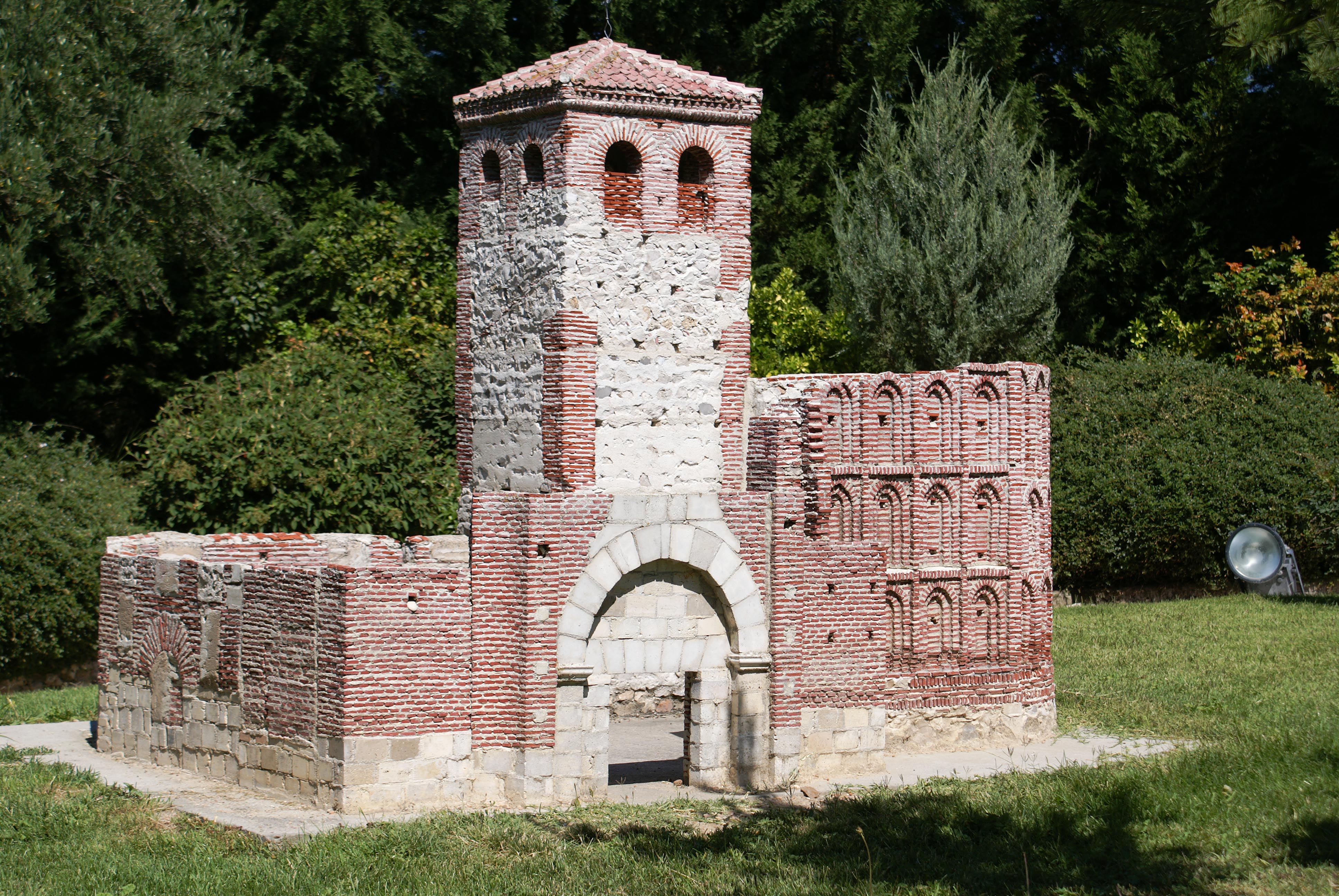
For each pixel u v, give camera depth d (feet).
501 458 67.67
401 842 54.60
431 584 60.90
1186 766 64.49
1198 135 147.74
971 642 73.92
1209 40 64.03
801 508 67.51
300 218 145.38
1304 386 133.08
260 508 95.35
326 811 59.52
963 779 66.49
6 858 53.62
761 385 69.00
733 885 50.72
